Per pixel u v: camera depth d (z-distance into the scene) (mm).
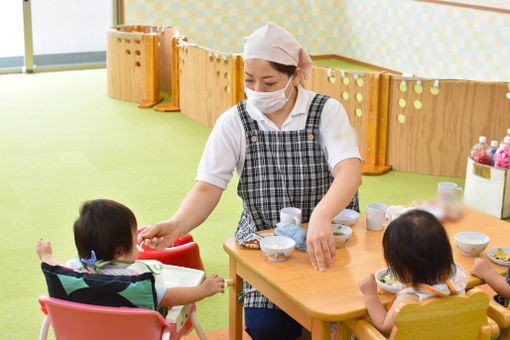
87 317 1706
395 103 4539
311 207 2184
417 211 1697
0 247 3340
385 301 1713
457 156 4449
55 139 5332
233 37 8781
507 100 4211
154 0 8227
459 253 2002
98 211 1805
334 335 1962
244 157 2135
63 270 1731
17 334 2557
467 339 1684
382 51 8242
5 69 8055
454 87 4320
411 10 7598
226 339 2506
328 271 1856
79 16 8250
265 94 1999
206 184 2117
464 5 6828
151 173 4555
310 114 2125
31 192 4137
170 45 6820
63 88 7289
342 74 4652
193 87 6008
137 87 6676
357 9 8578
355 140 2133
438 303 1603
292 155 2127
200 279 2029
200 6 8477
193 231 3561
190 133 5629
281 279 1808
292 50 1997
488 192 3738
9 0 7871
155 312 1677
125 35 6566
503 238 2109
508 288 1803
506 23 6355
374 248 2014
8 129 5578
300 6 8992
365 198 4086
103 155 4941
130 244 1829
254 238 2043
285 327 2254
